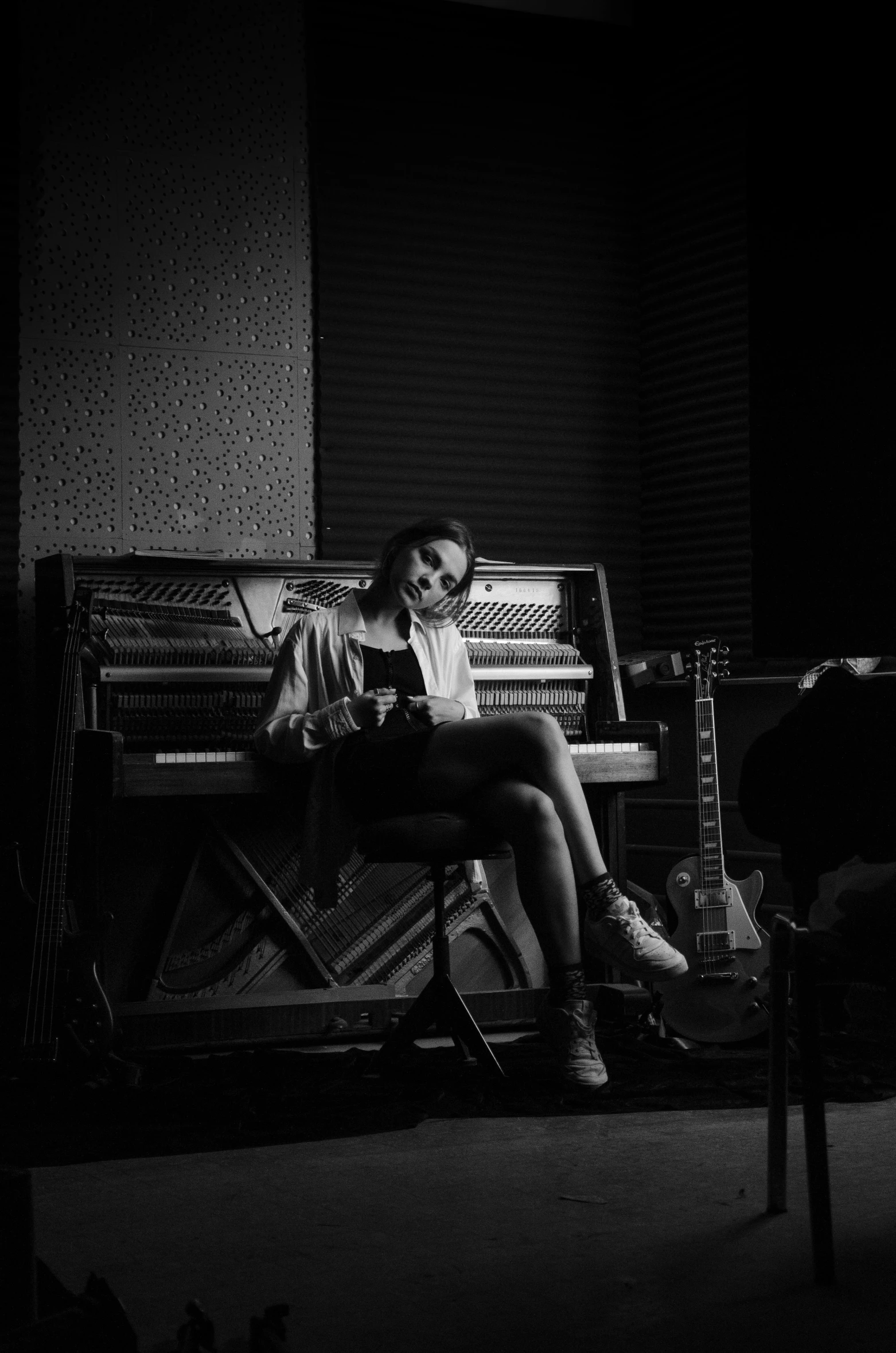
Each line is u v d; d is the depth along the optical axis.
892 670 4.38
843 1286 2.07
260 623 4.14
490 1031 4.21
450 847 3.38
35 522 4.72
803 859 2.28
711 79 5.27
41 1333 1.48
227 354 4.98
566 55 5.46
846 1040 3.83
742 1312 1.98
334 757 3.62
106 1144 2.89
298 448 5.08
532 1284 2.09
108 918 3.54
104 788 3.57
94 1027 3.49
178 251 4.92
